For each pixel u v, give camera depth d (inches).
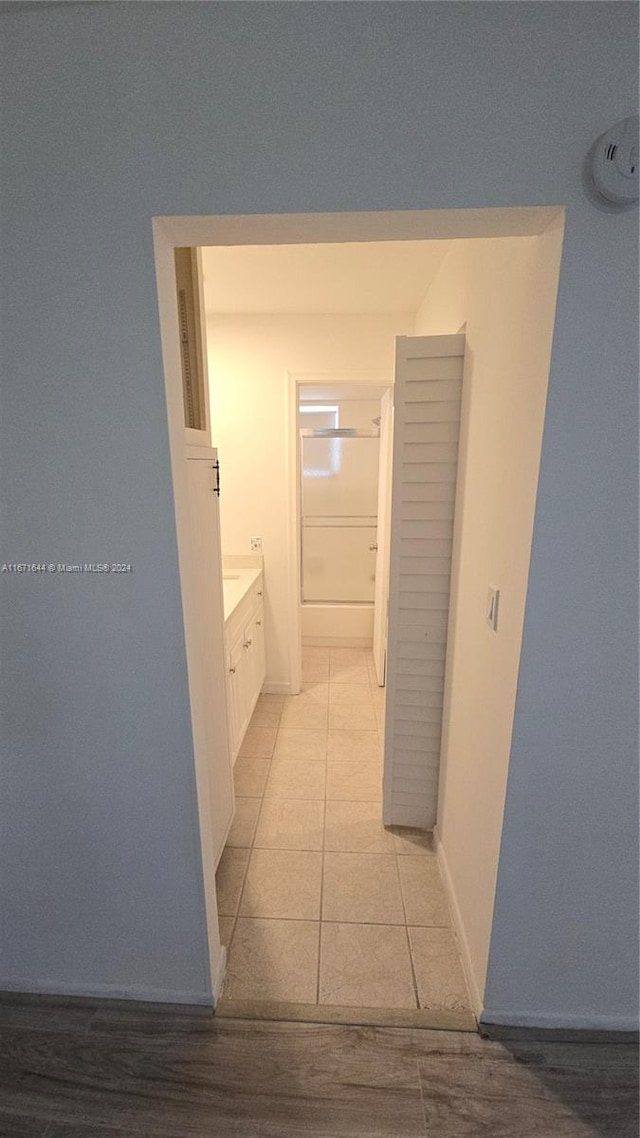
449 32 29.7
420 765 71.3
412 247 69.1
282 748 97.7
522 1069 44.6
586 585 36.9
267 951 55.2
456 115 30.5
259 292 88.7
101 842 46.0
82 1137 40.6
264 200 32.1
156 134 31.6
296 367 105.3
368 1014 48.9
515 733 40.3
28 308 34.5
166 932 48.2
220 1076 44.2
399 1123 40.9
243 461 111.4
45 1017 49.3
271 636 120.3
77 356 35.0
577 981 46.6
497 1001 47.4
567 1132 40.4
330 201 31.9
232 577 108.4
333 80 30.5
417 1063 44.9
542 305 34.7
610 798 41.4
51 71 31.3
